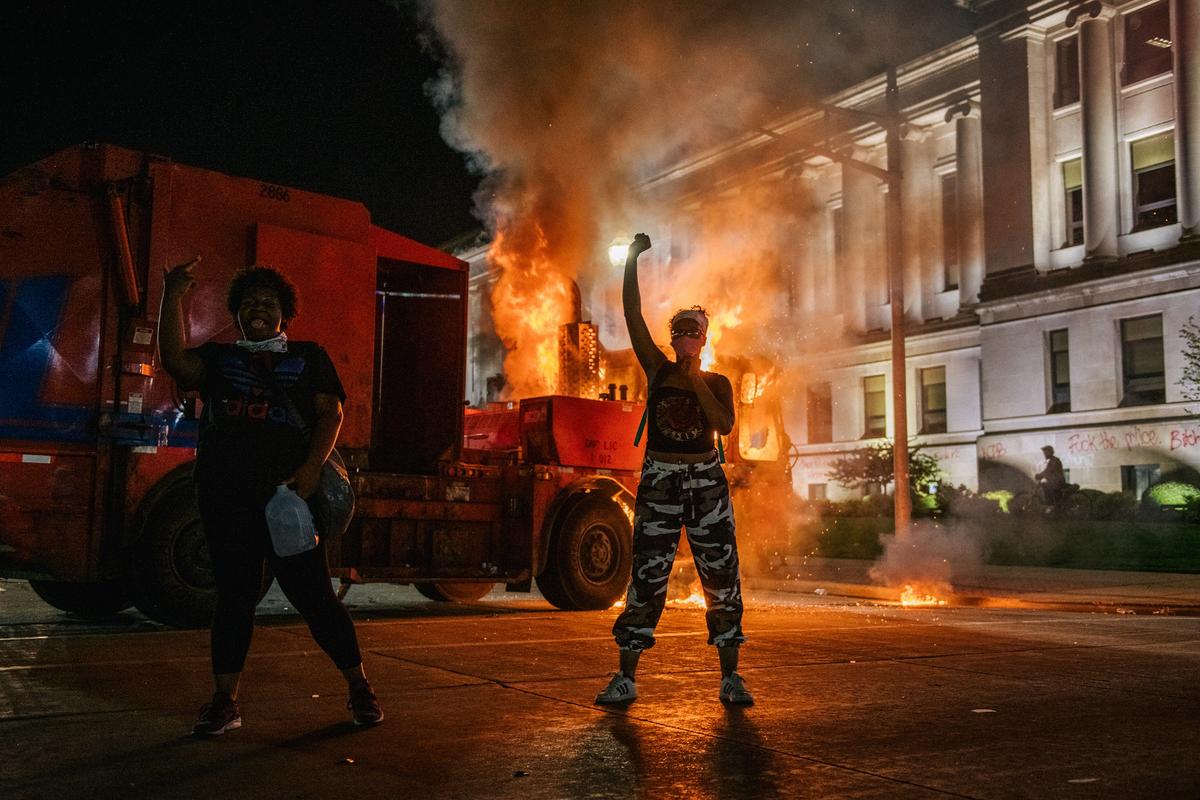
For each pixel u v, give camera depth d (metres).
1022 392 30.02
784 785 3.33
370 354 8.92
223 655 3.95
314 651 6.18
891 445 32.44
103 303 7.54
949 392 33.12
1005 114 30.88
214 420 4.00
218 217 8.07
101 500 7.43
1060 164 30.12
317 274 8.56
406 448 10.16
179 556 7.60
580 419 10.26
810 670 5.75
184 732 3.97
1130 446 27.23
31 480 7.21
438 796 3.14
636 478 10.66
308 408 4.07
